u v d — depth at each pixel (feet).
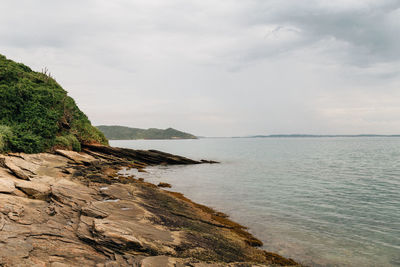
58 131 120.26
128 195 53.31
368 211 58.39
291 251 37.78
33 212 31.32
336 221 51.29
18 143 83.56
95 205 38.91
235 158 230.48
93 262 23.18
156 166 157.17
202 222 46.62
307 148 411.75
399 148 361.71
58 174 65.41
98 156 138.62
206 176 114.42
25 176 50.26
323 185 91.56
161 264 24.11
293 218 53.21
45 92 121.60
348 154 258.57
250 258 33.71
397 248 39.06
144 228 33.60
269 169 143.23
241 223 49.78
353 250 38.32
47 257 21.93
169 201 58.65
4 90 101.09
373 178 107.45
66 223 31.17
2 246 21.22
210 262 28.02
